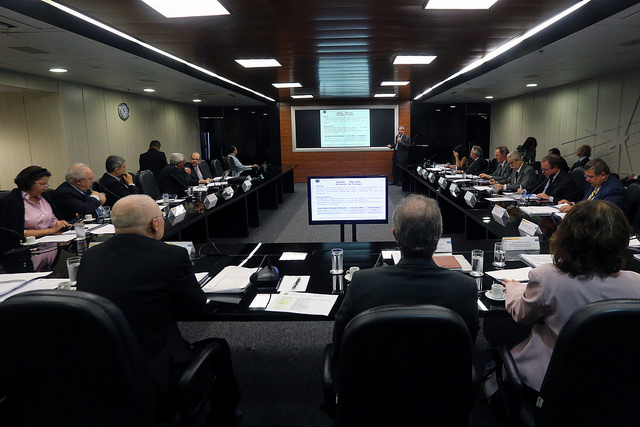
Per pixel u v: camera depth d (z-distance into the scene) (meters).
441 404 1.03
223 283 1.85
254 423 1.87
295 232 5.82
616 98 7.16
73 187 3.85
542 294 1.27
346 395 1.04
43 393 1.10
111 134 8.13
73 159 7.06
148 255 1.39
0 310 1.02
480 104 12.09
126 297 1.32
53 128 6.82
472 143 12.27
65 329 1.03
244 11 3.19
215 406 1.74
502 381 1.40
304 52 4.71
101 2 2.97
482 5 3.12
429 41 4.24
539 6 3.15
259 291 1.82
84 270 1.38
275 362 2.39
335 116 11.73
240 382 2.19
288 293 1.79
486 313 1.57
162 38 4.01
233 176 7.86
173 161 5.89
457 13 3.31
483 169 7.22
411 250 1.19
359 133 11.80
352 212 2.64
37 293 1.04
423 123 12.00
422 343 0.97
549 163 4.37
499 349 1.39
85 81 6.88
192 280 1.46
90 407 1.11
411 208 1.20
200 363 1.35
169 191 5.64
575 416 1.05
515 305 1.38
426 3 3.05
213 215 5.53
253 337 2.69
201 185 6.23
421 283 1.14
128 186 4.92
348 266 2.15
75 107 7.09
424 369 0.99
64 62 5.05
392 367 0.99
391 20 3.47
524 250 2.28
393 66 5.77
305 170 12.02
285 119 11.84
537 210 3.50
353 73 6.38
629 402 1.01
